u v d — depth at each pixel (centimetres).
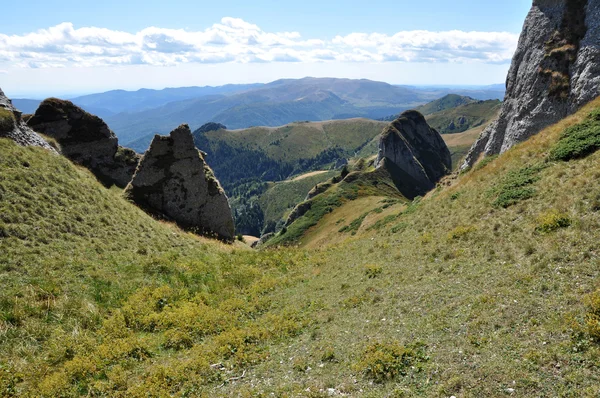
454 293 1443
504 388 885
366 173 12550
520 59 4612
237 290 2280
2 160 2528
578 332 965
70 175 2980
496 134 4741
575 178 1830
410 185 12912
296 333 1577
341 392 1066
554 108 3825
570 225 1502
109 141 5291
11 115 3103
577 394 802
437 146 16938
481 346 1065
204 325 1748
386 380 1060
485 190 2419
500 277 1412
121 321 1709
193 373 1304
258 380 1241
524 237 1611
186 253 2944
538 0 4562
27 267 1872
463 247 1833
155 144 4559
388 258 2195
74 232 2384
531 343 1003
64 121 4969
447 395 923
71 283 1911
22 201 2291
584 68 3631
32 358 1378
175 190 4597
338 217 9350
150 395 1196
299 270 2664
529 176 2200
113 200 3164
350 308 1677
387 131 14325
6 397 1177
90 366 1341
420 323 1313
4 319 1510
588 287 1134
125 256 2436
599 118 2361
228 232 5025
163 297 2030
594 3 3897
